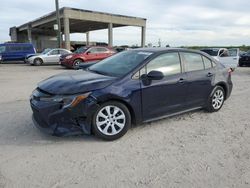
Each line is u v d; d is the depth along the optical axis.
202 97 5.83
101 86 4.33
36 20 39.31
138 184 3.19
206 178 3.34
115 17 34.28
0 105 6.70
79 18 30.98
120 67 4.95
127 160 3.79
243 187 3.16
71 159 3.80
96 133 4.36
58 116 4.16
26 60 24.20
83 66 6.27
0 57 23.89
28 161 3.72
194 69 5.64
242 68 20.48
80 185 3.15
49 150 4.07
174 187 3.13
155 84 4.85
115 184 3.18
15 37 49.38
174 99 5.22
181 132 4.91
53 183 3.19
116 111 4.47
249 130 5.07
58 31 27.09
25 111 6.11
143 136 4.69
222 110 6.46
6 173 3.39
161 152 4.05
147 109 4.83
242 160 3.83
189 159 3.84
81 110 4.17
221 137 4.70
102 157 3.87
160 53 5.13
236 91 9.23
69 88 4.23
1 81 11.32
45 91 4.33
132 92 4.55
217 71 6.13
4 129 4.90
